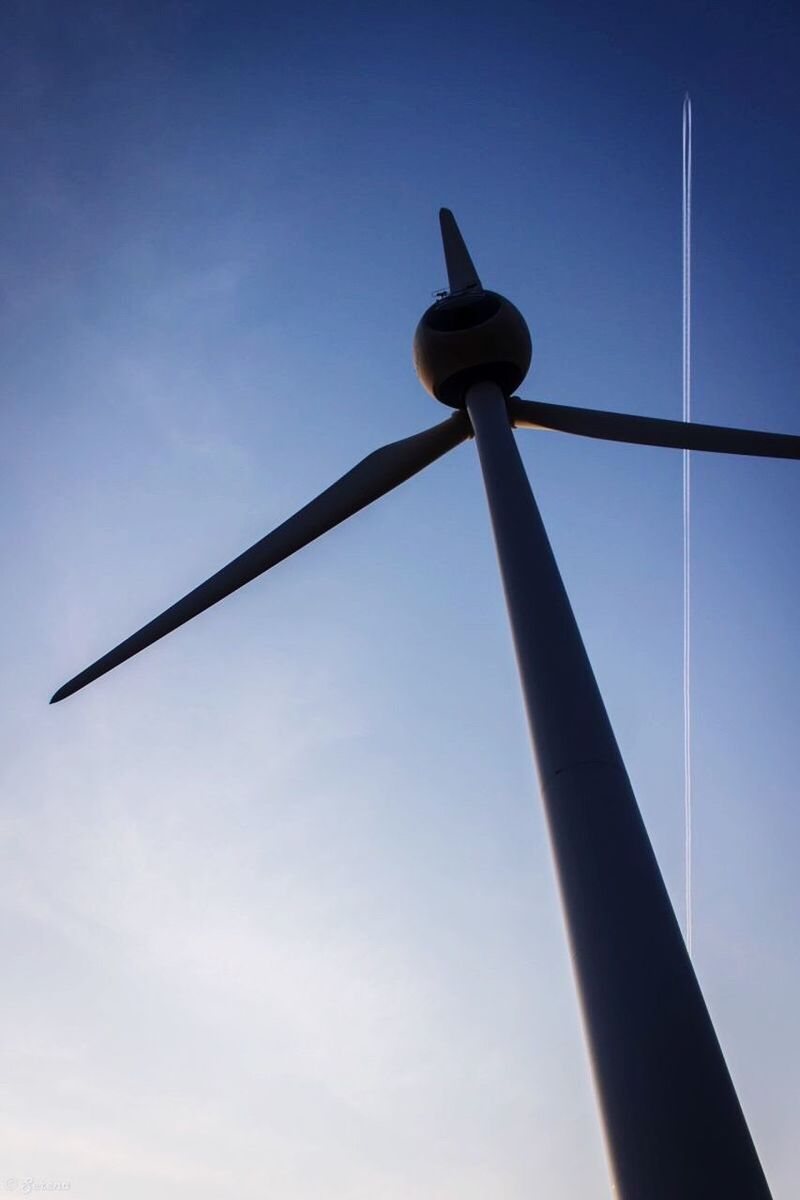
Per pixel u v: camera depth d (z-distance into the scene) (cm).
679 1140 488
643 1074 514
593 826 637
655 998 540
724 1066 521
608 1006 549
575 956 591
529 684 761
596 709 725
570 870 624
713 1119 494
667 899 600
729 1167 477
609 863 612
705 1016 540
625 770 688
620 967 558
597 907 592
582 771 675
